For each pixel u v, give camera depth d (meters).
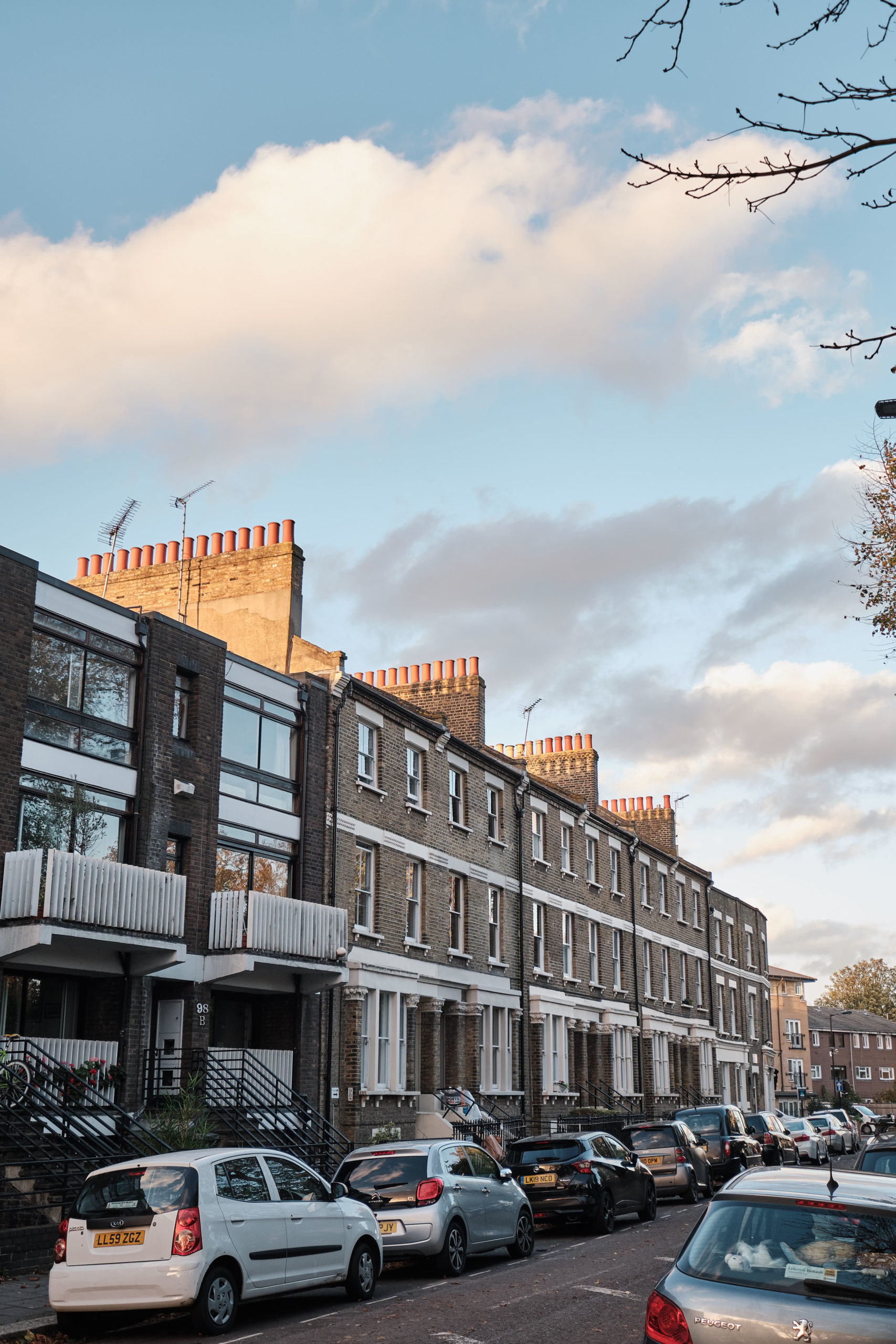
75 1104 17.56
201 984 22.00
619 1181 20.78
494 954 33.97
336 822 26.27
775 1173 7.56
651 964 46.94
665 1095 45.25
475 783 33.66
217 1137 19.72
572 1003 37.41
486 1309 12.70
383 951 27.45
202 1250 11.32
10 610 18.97
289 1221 12.59
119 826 21.02
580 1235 20.00
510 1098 32.75
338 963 24.31
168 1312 12.63
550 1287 14.09
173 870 22.03
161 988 21.83
